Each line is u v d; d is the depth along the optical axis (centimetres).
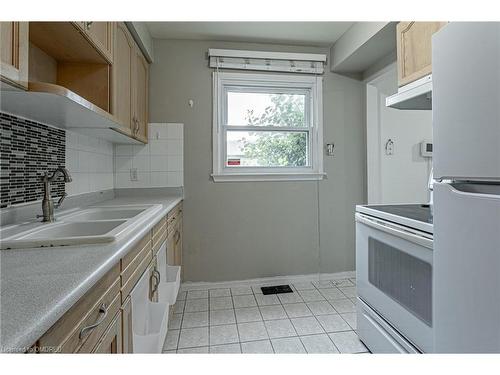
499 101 71
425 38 146
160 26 227
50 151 148
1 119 113
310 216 274
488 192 79
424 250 114
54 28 115
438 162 93
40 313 47
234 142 268
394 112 279
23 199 127
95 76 152
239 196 262
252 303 227
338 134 277
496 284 72
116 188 244
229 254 261
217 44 255
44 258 74
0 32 73
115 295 83
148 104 246
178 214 229
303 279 272
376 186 278
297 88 274
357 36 226
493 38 72
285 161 275
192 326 192
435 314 96
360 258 167
